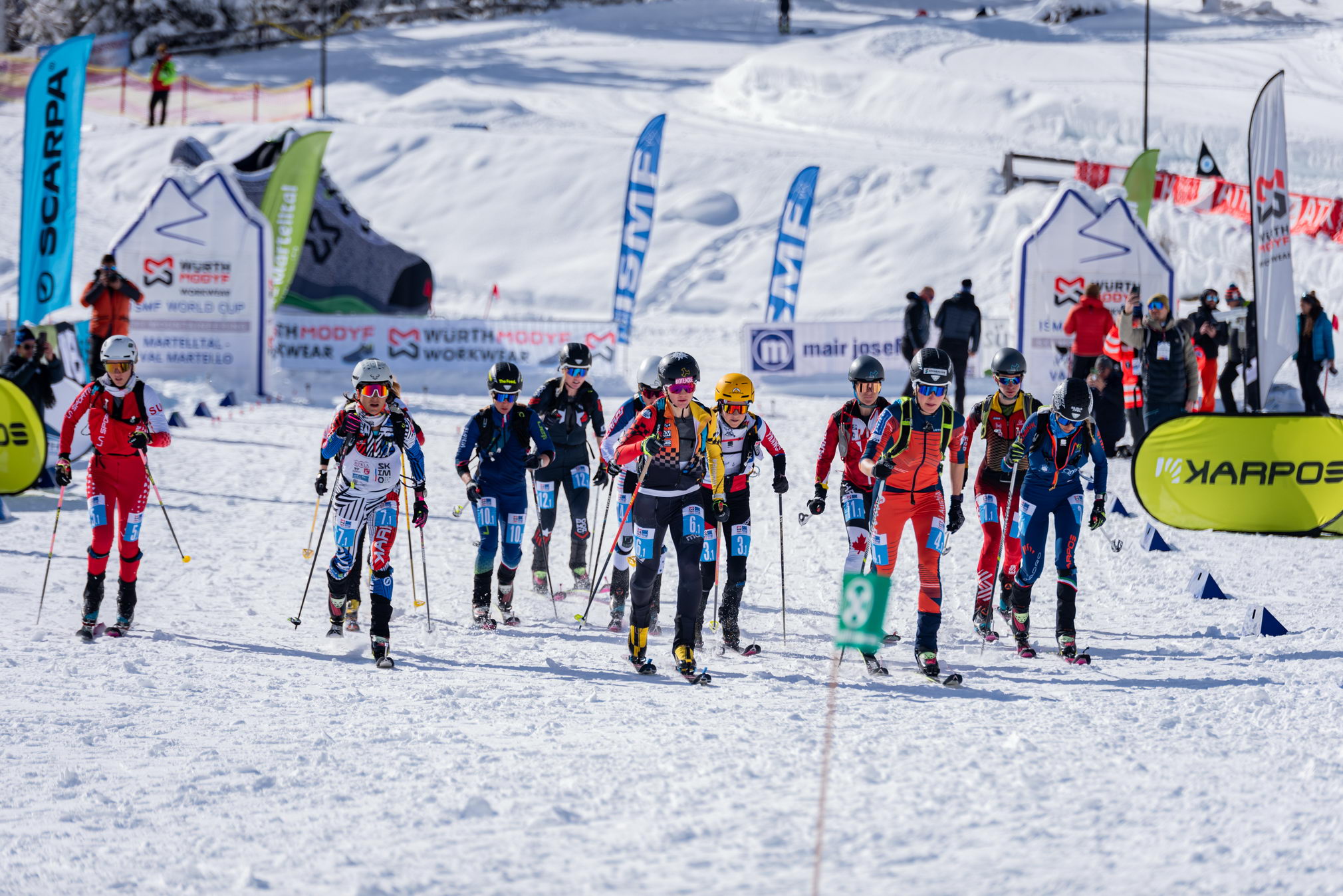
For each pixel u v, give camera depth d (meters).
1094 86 168.00
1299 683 23.36
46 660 24.53
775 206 132.00
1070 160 131.38
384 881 12.99
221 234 74.94
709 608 32.19
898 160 139.25
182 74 186.88
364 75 197.75
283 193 84.75
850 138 155.88
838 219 127.25
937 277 115.19
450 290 122.31
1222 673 24.64
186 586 32.44
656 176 81.31
